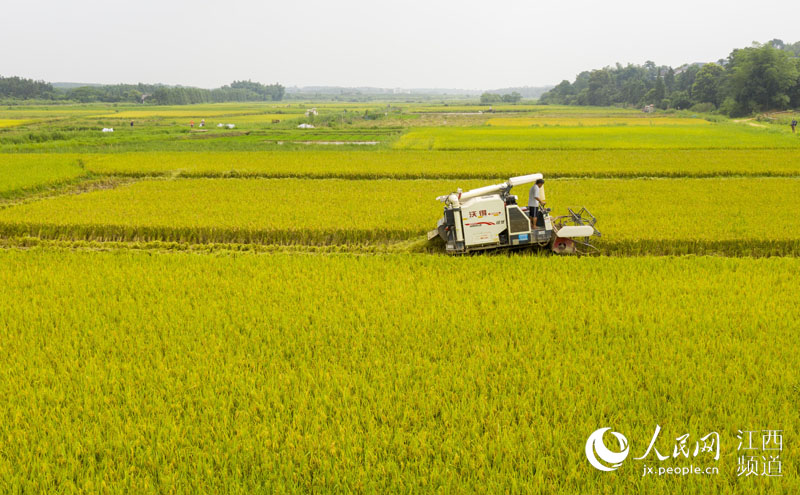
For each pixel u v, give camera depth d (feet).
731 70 447.42
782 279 40.14
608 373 25.82
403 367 27.12
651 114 426.92
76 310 35.32
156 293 38.24
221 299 37.42
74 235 59.31
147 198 75.10
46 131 214.90
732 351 28.04
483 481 19.22
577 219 51.03
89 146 160.97
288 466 19.60
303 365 27.09
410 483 18.84
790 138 170.19
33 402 24.07
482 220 47.39
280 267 44.86
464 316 33.32
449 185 88.69
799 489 18.35
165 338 30.53
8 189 81.61
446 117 376.07
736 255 51.44
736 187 81.25
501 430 21.76
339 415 23.04
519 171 101.40
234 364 27.55
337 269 43.78
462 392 24.68
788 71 359.25
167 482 18.98
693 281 39.58
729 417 22.09
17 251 51.47
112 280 41.47
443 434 21.74
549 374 26.53
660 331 30.71
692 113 395.75
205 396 24.68
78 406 23.67
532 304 34.96
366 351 29.19
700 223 57.47
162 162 115.75
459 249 48.01
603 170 100.83
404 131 228.84
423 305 35.35
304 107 640.58
